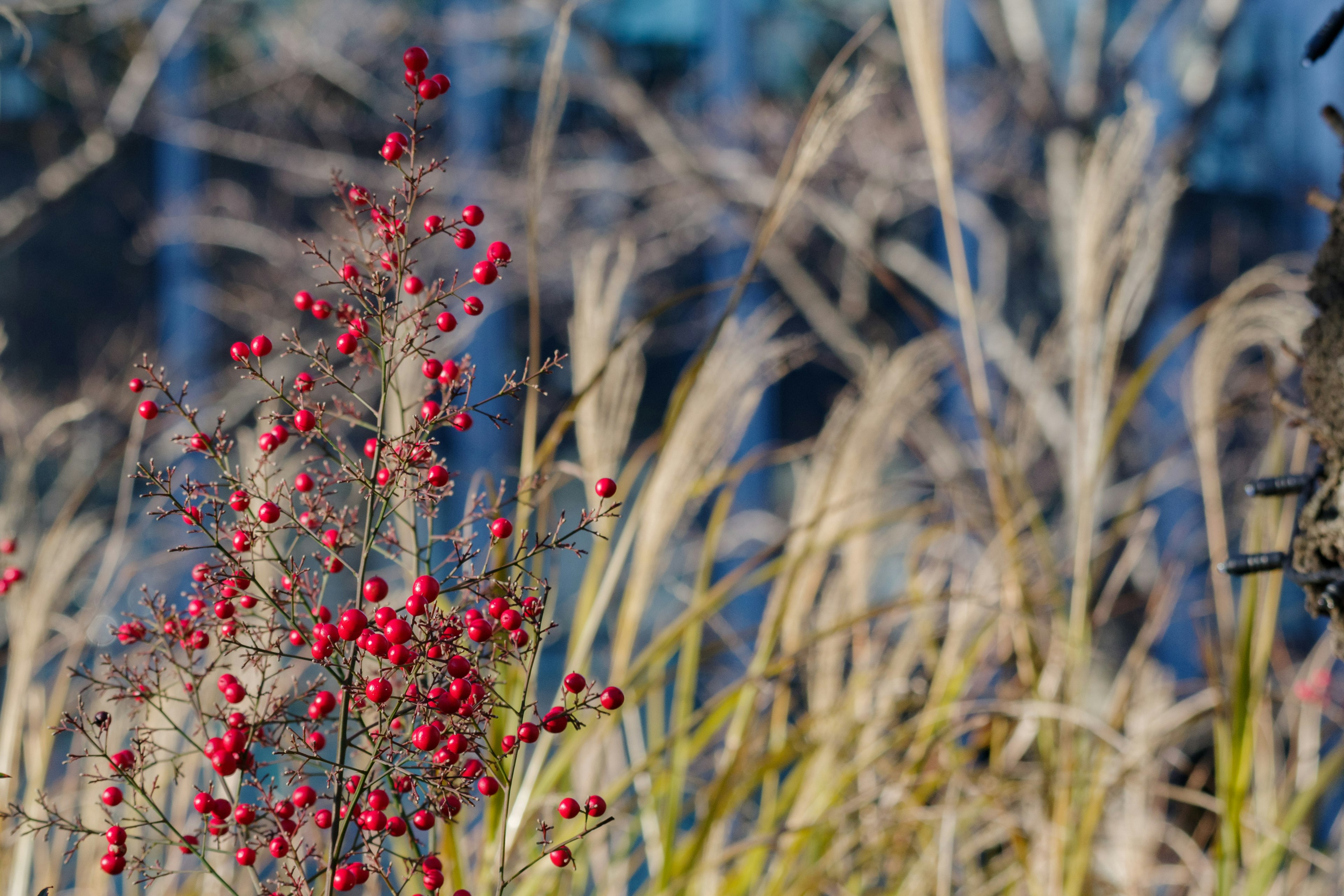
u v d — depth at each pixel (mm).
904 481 2363
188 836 1299
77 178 6477
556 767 1752
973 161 7184
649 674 2074
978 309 6602
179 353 7480
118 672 1301
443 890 1513
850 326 7656
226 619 1275
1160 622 2875
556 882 1731
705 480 2248
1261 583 2330
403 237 1257
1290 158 7578
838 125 1669
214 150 7273
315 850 1300
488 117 7902
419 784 1270
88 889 1730
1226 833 2131
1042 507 5531
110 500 5422
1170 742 2660
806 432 8258
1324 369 1384
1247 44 7602
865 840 2080
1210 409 2500
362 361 1275
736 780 2139
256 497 1280
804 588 2373
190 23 7062
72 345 7652
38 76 6832
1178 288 7035
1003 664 2652
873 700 2439
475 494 1404
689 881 1791
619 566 1825
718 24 8016
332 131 7641
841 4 7684
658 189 8023
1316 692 2631
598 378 1583
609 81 7184
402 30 7633
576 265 2473
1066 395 5926
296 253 7012
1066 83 7691
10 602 1807
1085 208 2275
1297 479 1424
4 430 3822
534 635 1270
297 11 7469
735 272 8078
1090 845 2213
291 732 1281
